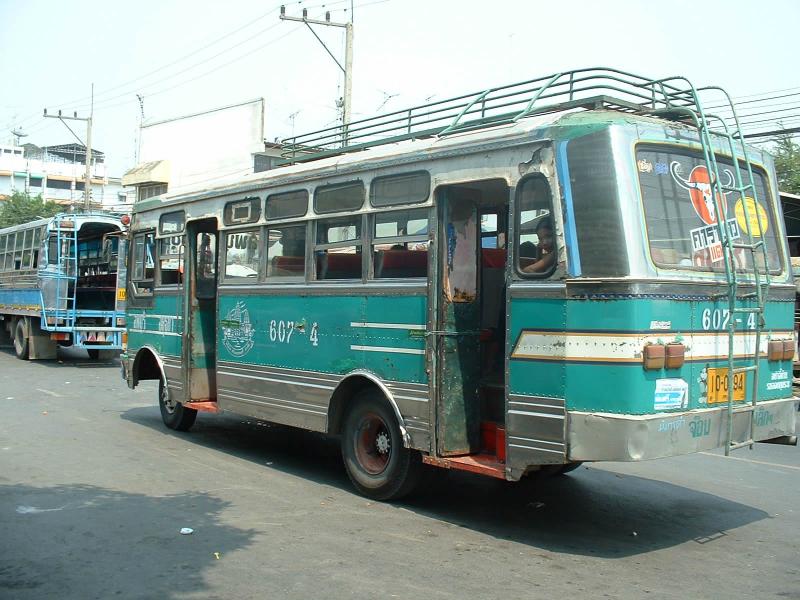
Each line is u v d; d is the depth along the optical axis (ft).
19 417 36.04
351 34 75.72
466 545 18.72
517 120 19.92
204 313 32.19
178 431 33.55
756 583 16.56
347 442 23.79
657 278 17.40
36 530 19.03
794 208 53.78
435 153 20.94
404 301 21.66
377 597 15.19
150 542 18.26
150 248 34.58
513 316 18.99
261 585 15.69
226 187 29.19
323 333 24.44
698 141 19.66
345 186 23.90
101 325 63.21
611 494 24.43
